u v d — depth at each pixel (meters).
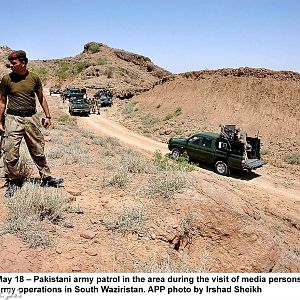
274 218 12.30
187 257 5.52
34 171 7.32
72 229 5.12
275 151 23.17
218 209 6.44
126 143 23.88
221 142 17.41
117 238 5.15
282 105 28.69
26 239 4.52
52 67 101.94
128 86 73.75
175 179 7.00
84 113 37.75
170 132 28.73
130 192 6.75
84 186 7.01
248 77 33.53
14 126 5.55
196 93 36.22
